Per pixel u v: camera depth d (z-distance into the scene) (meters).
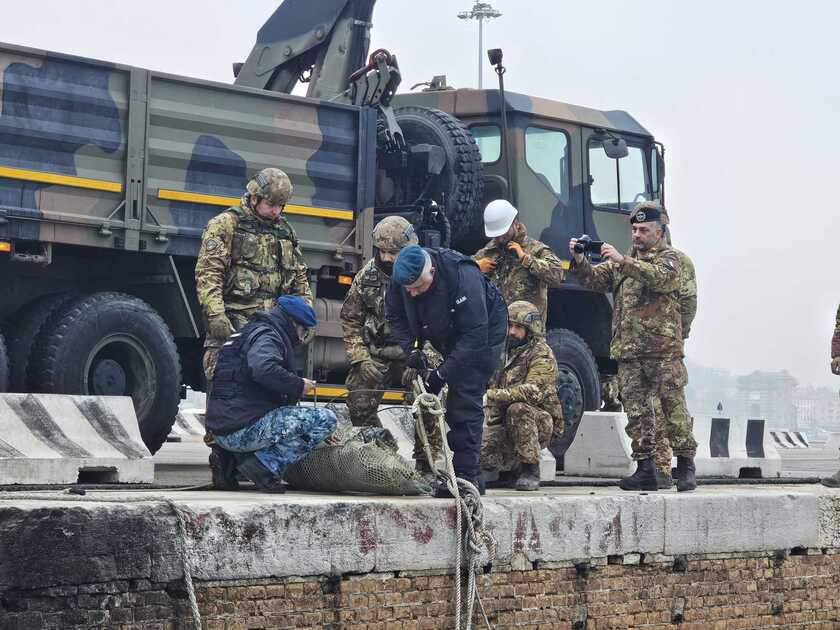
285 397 6.65
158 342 9.95
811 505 7.97
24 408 7.79
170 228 9.95
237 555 5.37
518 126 12.16
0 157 9.25
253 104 10.47
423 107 12.16
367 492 6.59
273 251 7.72
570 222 12.53
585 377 12.26
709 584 7.43
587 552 6.79
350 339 8.18
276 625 5.52
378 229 7.93
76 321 9.59
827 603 8.11
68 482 7.67
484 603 6.33
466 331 6.54
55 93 9.47
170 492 6.49
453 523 6.19
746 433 11.90
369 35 12.09
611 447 10.60
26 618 4.81
